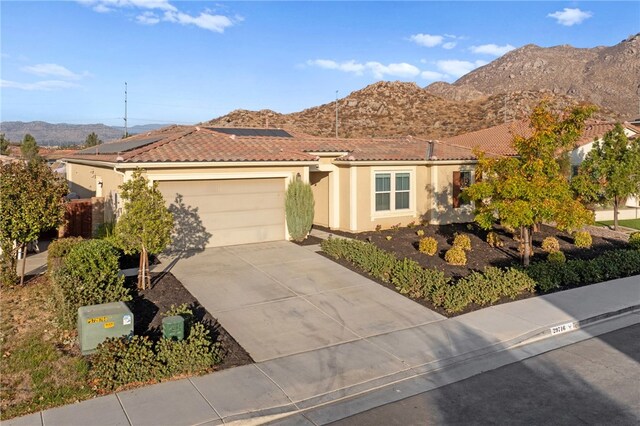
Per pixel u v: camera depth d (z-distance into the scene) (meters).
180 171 14.58
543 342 9.24
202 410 6.55
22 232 11.13
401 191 20.05
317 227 20.23
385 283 12.31
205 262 13.66
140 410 6.50
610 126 28.38
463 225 20.55
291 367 7.91
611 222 22.98
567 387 7.40
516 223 13.11
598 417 6.53
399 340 9.06
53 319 9.24
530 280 12.20
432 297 11.01
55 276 9.94
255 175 15.82
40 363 7.65
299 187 16.34
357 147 20.88
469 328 9.66
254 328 9.45
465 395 7.16
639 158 19.70
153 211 10.93
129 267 13.00
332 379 7.55
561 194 13.21
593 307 10.94
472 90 136.25
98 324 7.88
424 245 15.45
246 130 24.66
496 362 8.31
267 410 6.63
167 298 10.66
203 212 15.25
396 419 6.50
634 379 7.66
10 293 10.88
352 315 10.25
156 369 7.37
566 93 121.69
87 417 6.29
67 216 17.42
